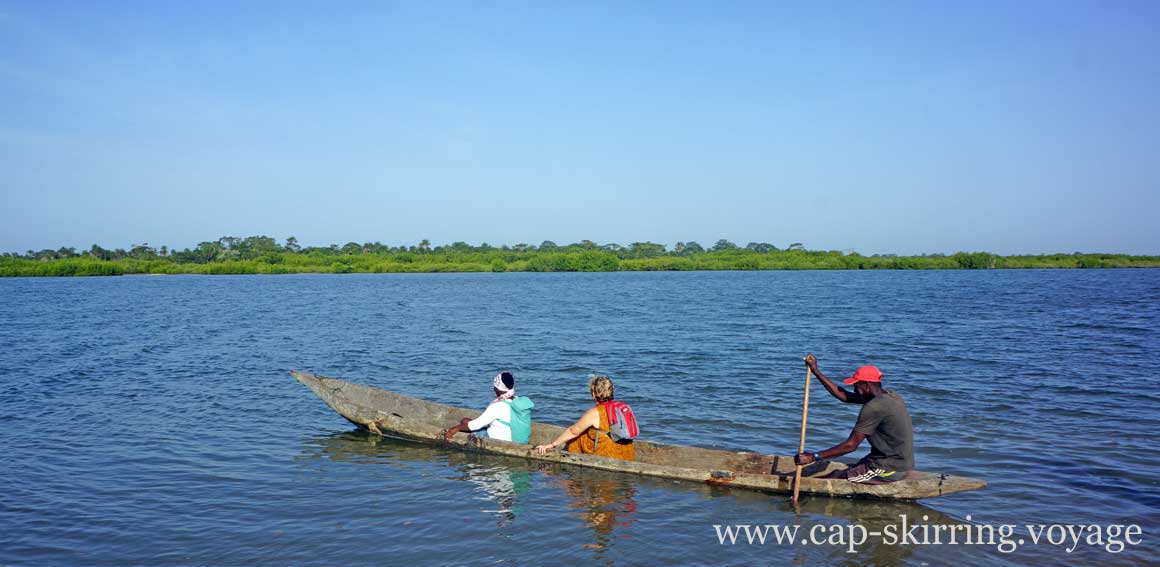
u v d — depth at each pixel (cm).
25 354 2267
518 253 18438
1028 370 1794
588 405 1470
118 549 733
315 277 13588
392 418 1162
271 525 796
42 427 1259
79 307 4800
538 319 3606
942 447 1102
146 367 1988
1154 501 864
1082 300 4694
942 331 2794
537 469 1009
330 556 714
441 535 766
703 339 2623
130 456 1073
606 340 2617
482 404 1522
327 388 1248
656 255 19538
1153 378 1655
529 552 723
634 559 706
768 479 902
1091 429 1200
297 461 1050
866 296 5559
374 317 3834
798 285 8106
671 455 1037
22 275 13475
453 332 2966
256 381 1752
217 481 954
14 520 810
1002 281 8675
